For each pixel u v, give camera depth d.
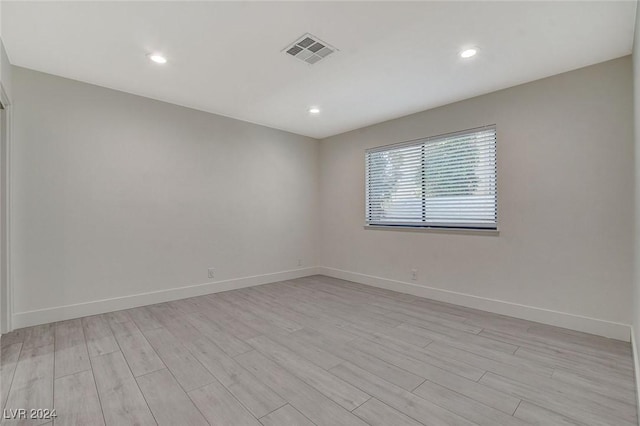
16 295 2.76
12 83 2.71
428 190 3.87
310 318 3.11
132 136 3.41
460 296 3.55
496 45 2.38
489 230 3.30
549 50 2.45
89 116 3.13
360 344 2.50
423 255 3.91
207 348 2.42
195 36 2.27
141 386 1.89
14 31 2.19
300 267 5.11
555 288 2.88
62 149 2.99
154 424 1.56
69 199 3.03
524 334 2.68
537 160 2.98
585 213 2.72
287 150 4.93
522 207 3.07
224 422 1.58
